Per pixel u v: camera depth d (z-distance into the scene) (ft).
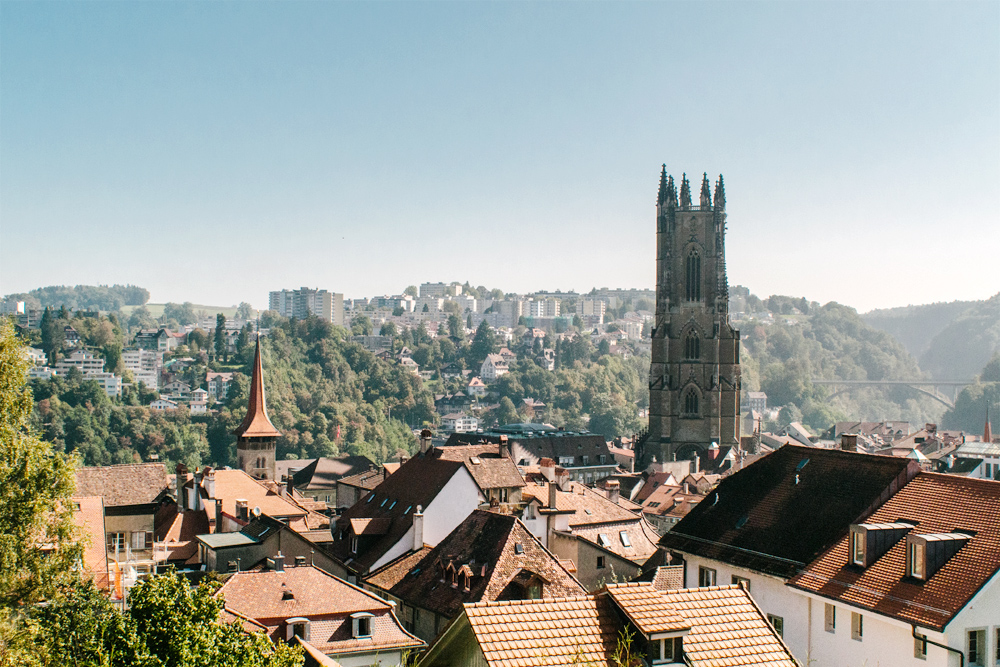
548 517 312.09
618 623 109.91
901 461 188.75
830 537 185.26
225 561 276.62
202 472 362.33
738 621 112.88
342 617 200.03
